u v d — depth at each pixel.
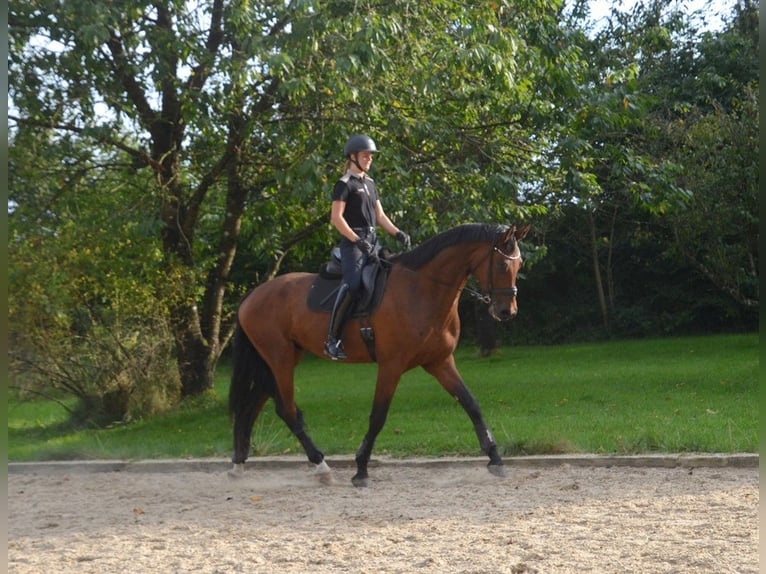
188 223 14.78
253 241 15.73
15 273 12.99
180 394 15.02
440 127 12.99
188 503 8.05
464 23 12.23
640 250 29.64
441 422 12.09
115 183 14.47
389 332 8.30
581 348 26.45
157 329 14.41
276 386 9.15
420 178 13.49
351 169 8.50
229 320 16.33
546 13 13.84
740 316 28.88
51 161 13.33
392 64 11.91
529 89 13.45
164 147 14.47
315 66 12.23
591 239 29.28
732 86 23.59
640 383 15.77
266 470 9.68
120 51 13.02
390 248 13.38
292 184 12.38
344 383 20.50
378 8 12.02
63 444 11.88
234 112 13.29
